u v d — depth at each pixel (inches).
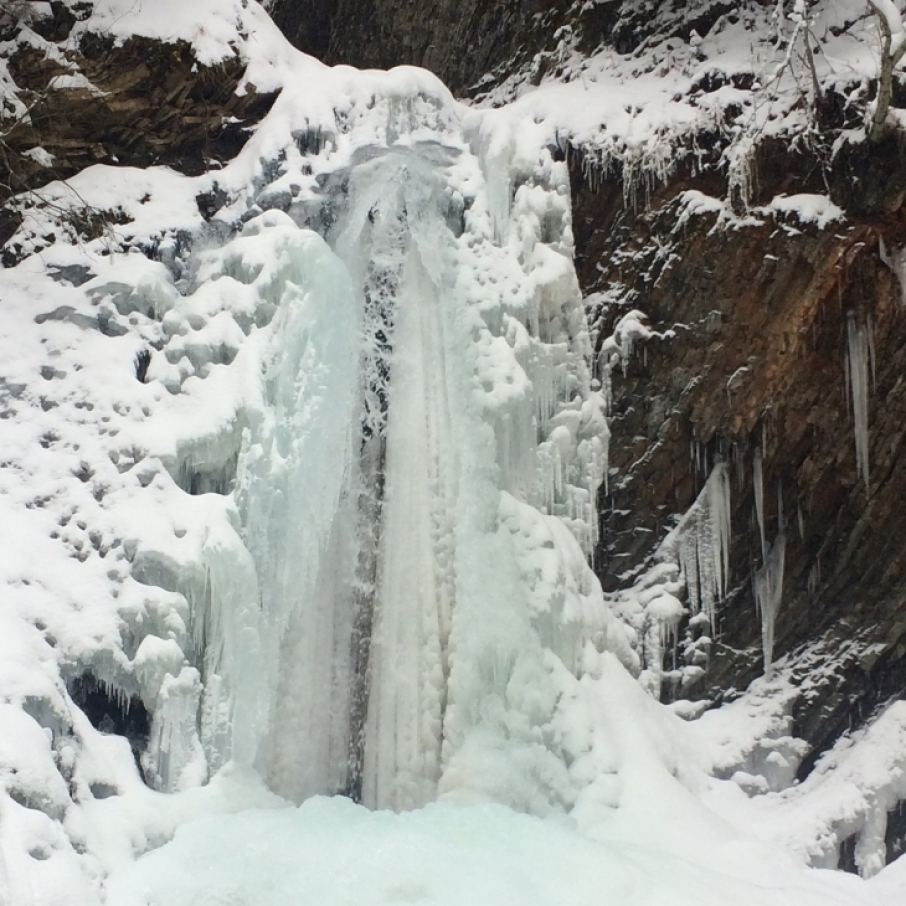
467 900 243.4
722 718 382.3
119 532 300.4
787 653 396.2
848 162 377.7
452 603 344.5
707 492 395.2
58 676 272.7
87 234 354.3
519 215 386.3
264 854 258.4
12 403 319.0
